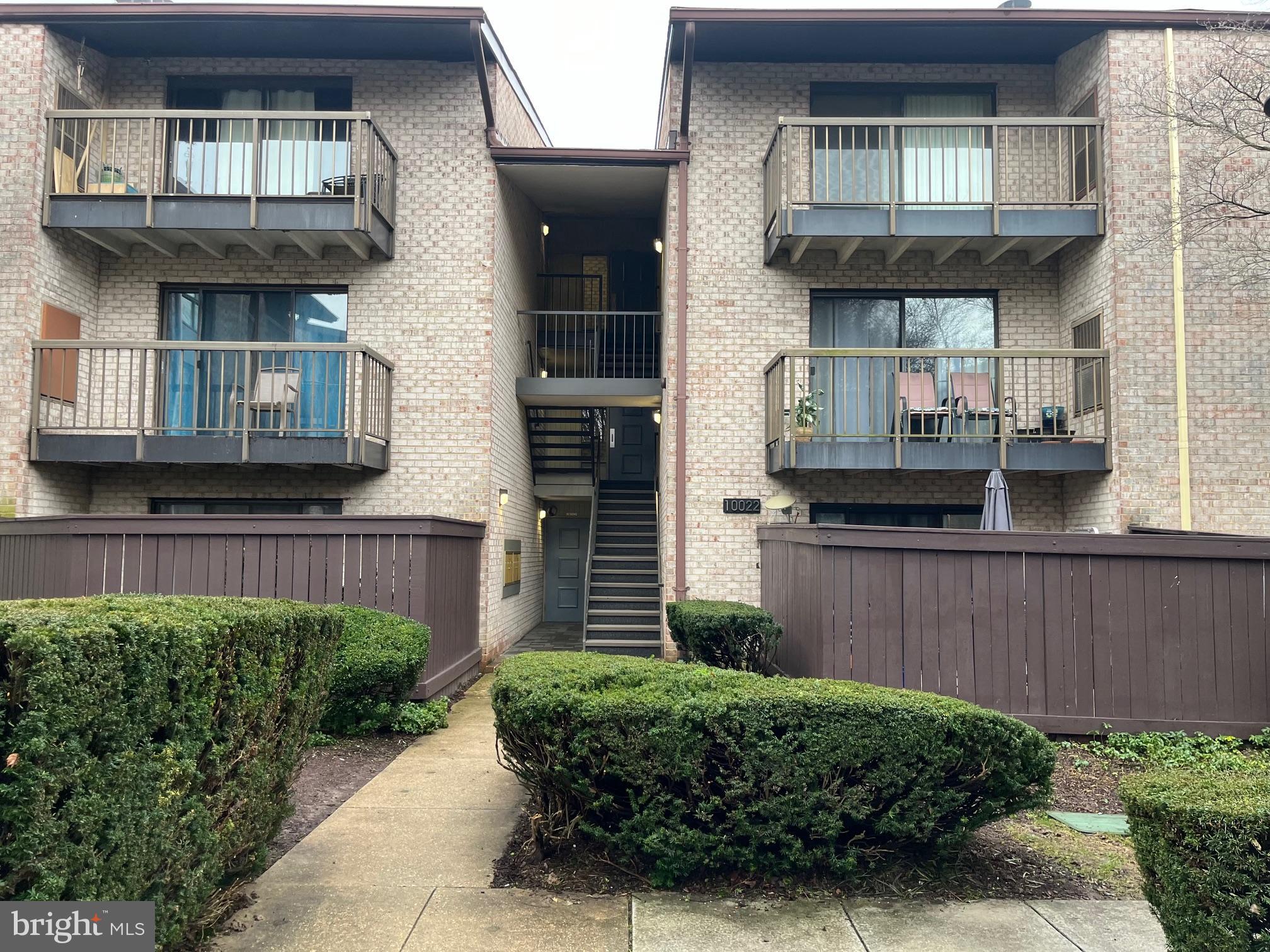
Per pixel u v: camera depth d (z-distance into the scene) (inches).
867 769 148.8
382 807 195.0
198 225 372.5
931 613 251.4
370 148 381.7
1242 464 373.4
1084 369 400.5
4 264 362.0
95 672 94.0
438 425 408.2
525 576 515.2
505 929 134.0
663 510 442.6
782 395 383.6
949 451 377.1
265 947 126.8
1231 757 231.9
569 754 151.2
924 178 422.9
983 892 149.4
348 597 296.8
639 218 565.6
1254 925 97.4
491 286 413.4
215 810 121.4
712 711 146.9
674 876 149.4
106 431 398.3
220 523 296.2
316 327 419.8
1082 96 406.3
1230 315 376.5
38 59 371.2
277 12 375.9
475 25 382.6
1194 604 253.3
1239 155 376.5
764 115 433.1
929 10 384.5
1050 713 249.1
